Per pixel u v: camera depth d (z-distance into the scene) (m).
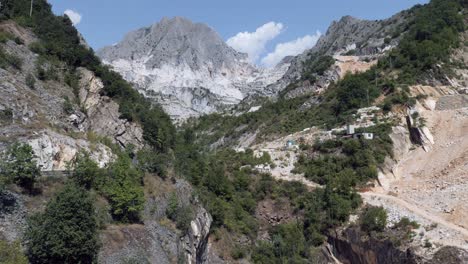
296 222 89.44
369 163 96.56
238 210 86.75
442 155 96.69
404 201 86.12
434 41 140.00
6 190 44.75
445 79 124.69
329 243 84.19
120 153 63.41
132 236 50.81
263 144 124.94
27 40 72.19
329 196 89.06
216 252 72.38
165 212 60.53
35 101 59.75
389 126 105.62
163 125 85.19
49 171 50.50
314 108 137.62
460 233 70.69
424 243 70.12
